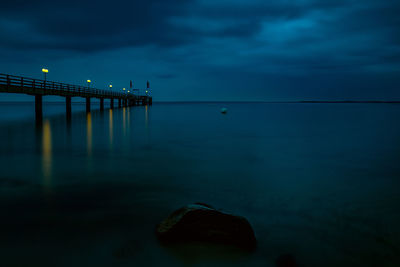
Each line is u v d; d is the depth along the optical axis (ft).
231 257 14.75
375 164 40.32
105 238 16.51
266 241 16.85
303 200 24.44
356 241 17.16
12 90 68.95
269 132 82.94
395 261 15.11
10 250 15.11
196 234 15.58
